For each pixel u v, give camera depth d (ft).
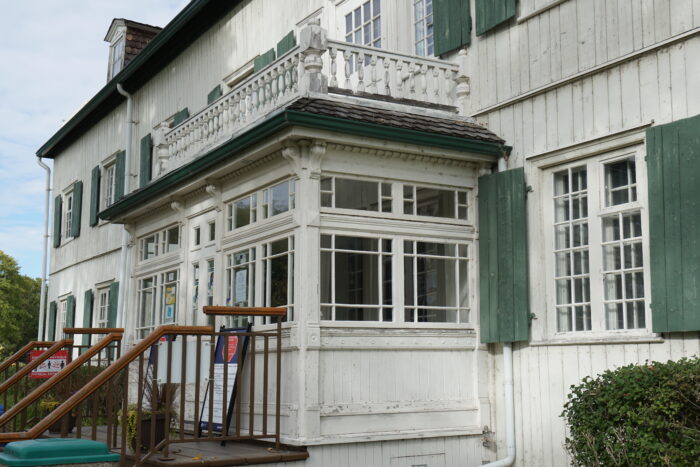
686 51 21.88
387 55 27.58
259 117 27.61
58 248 70.74
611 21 24.00
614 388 19.44
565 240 25.39
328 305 23.75
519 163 26.63
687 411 18.22
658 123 22.41
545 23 26.21
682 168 21.24
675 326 20.94
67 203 69.77
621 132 23.39
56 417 18.17
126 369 20.06
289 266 24.31
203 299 30.07
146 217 36.22
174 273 33.35
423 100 28.27
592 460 19.45
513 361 25.90
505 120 27.40
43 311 66.85
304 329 23.08
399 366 24.77
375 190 25.48
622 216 23.62
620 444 18.70
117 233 55.67
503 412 25.91
